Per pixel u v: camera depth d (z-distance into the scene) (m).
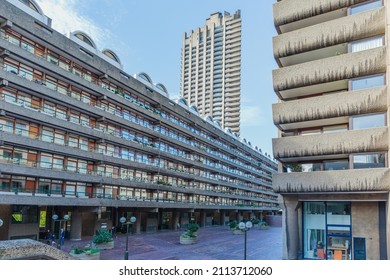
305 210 24.00
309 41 23.45
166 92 54.69
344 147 21.23
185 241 36.78
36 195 31.16
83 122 37.66
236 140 82.31
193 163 60.09
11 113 29.12
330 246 22.70
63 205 33.69
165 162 53.66
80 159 37.09
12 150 29.89
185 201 58.34
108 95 40.03
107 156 39.59
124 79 43.34
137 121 47.03
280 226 79.06
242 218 87.56
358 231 21.72
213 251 31.06
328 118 22.22
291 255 22.89
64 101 33.88
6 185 29.31
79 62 36.91
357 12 22.50
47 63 32.28
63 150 33.62
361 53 21.36
